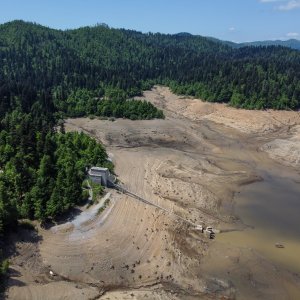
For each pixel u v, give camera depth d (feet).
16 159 328.70
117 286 257.55
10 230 281.13
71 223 302.25
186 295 257.75
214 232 335.47
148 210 344.28
